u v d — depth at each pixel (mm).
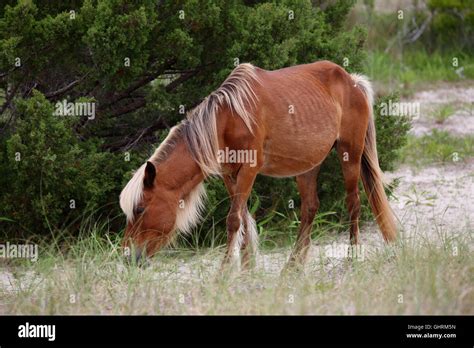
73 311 7855
